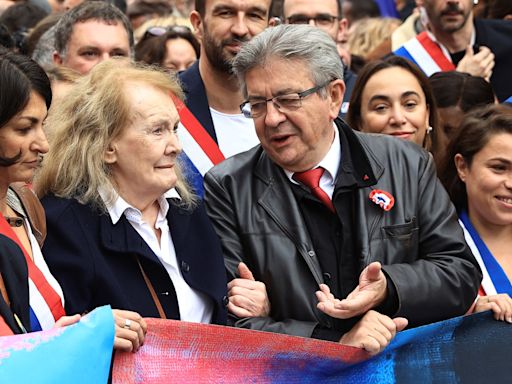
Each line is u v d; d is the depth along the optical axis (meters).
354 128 6.47
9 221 4.36
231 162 5.16
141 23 9.97
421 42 8.20
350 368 4.68
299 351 4.51
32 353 3.82
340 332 4.76
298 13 7.66
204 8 6.38
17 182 4.33
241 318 4.75
